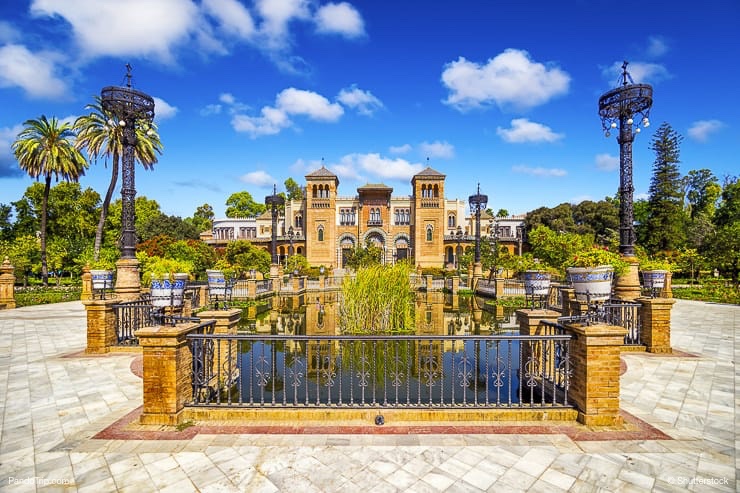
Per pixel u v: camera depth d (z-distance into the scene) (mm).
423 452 3848
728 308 16672
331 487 3264
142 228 44844
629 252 9602
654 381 6285
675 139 39344
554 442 4051
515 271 24234
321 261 49875
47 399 5547
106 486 3293
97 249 24672
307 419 4590
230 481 3359
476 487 3266
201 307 15344
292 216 53438
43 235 26766
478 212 25016
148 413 4465
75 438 4207
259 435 4215
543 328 6332
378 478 3398
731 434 4293
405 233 50781
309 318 15312
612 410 4441
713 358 7738
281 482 3338
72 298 21328
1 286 17359
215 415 4609
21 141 25656
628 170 9766
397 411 4590
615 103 9773
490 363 8453
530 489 3236
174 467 3584
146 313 9148
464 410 4578
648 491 3209
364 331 12250
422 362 8555
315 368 8141
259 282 21859
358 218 50812
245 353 9609
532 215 51438
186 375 4730
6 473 3494
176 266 17391
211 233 56219
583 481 3352
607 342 4418
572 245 15102
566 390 4758
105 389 6008
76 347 9062
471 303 20406
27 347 9055
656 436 4207
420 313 16750
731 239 24234
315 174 50281
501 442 4051
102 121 23625
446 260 51906
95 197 41594
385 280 12930
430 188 49750
